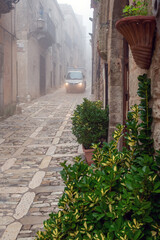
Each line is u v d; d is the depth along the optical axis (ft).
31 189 13.25
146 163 5.17
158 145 5.83
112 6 15.16
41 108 46.16
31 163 17.66
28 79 55.47
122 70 15.90
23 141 24.09
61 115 38.65
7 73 38.88
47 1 74.84
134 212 4.70
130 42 6.28
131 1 9.05
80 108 18.17
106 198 5.21
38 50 64.75
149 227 4.84
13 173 15.72
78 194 5.50
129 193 4.87
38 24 58.70
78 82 75.92
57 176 15.03
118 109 16.06
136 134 6.26
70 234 5.13
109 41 16.46
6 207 11.31
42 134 26.84
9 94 39.93
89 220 5.19
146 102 6.35
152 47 6.07
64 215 5.45
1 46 36.09
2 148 21.74
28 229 9.56
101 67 27.58
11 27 40.65
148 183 4.66
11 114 38.50
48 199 12.03
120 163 6.29
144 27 5.77
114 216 4.82
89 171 5.93
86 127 16.21
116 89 16.02
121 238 4.38
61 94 74.23
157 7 5.12
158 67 5.79
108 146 6.47
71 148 21.31
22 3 53.93
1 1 29.63
